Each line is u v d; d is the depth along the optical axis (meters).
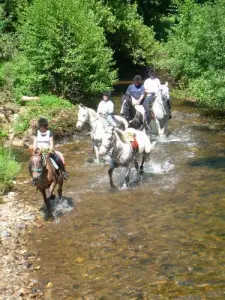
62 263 7.45
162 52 30.28
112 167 10.53
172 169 11.84
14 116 16.50
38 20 19.03
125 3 31.53
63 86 19.64
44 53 19.16
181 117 18.28
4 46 21.75
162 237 8.12
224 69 16.69
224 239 7.92
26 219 9.20
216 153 13.12
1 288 6.72
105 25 27.83
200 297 6.28
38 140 9.02
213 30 17.23
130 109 13.41
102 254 7.65
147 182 10.99
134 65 34.47
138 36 30.25
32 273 7.18
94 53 19.86
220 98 16.38
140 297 6.37
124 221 8.88
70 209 9.61
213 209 9.19
